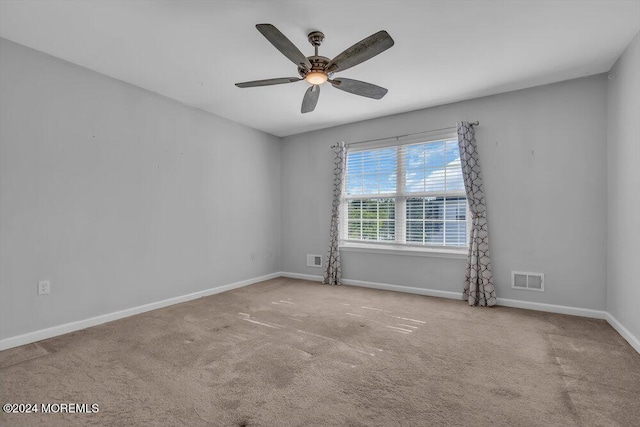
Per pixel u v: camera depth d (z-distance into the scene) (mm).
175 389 1856
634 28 2316
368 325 2936
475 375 2014
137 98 3316
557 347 2432
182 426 1534
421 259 4086
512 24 2279
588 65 2912
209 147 4137
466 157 3645
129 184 3236
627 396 1775
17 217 2479
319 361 2215
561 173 3270
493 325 2920
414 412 1636
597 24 2271
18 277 2482
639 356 2273
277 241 5297
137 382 1933
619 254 2756
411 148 4184
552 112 3309
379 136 4395
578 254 3197
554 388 1859
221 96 3604
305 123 4656
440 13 2154
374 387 1877
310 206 5055
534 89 3395
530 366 2131
